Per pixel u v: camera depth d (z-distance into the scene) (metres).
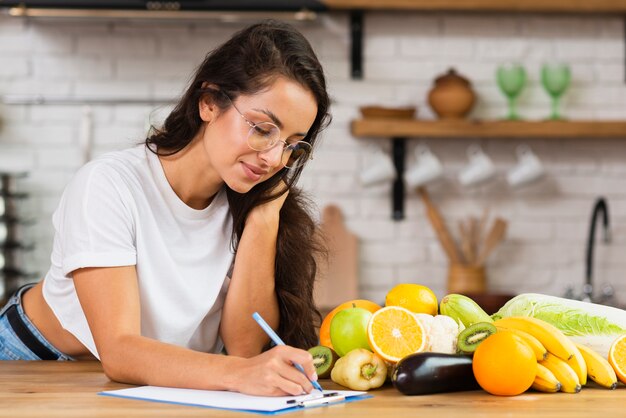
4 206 3.73
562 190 4.10
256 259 1.81
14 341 1.86
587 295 3.78
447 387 1.33
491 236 3.98
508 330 1.35
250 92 1.51
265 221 1.81
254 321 1.83
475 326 1.39
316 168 4.00
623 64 4.11
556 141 4.09
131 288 1.54
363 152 4.01
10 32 3.90
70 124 3.93
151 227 1.67
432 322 1.41
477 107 4.07
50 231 3.92
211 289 1.78
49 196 3.92
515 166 4.06
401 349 1.38
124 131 3.93
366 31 4.02
